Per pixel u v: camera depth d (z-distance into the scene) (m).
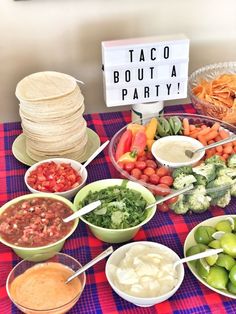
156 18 1.55
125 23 1.53
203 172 1.17
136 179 1.20
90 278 1.01
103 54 1.32
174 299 0.97
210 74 1.62
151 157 1.30
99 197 1.13
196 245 1.02
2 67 1.53
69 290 0.92
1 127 1.51
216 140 1.35
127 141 1.30
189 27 1.59
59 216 1.07
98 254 1.07
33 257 0.97
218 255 0.98
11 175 1.31
